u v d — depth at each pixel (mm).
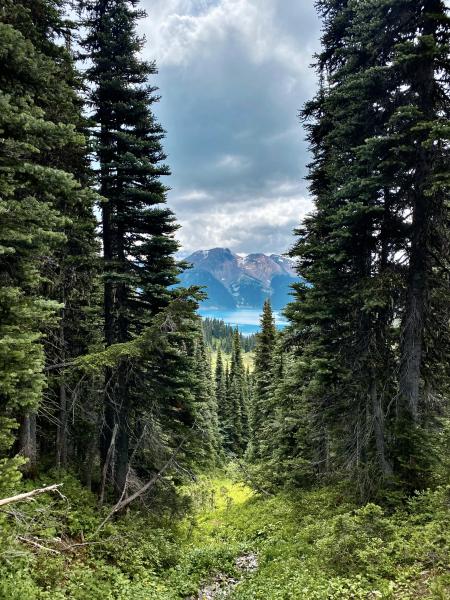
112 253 14883
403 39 11547
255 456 39656
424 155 10844
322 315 12914
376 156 11125
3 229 5969
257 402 37531
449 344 12219
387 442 11758
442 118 10320
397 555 8477
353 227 11789
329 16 14641
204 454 16578
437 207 11141
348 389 13289
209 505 27672
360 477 12203
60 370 12320
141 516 14117
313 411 14141
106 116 14414
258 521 18719
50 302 6680
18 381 6160
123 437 14336
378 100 11711
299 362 14562
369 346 12633
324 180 15797
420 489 10547
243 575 12281
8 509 7516
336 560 9219
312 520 13453
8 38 5871
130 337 14961
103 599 8273
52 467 13117
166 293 14195
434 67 10922
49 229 6898
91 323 16328
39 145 6715
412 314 11609
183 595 10617
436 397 12445
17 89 6785
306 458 18453
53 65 6941
